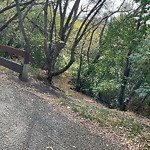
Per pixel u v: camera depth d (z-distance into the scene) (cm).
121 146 556
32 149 442
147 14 1040
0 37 1617
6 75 912
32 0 1384
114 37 1609
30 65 1364
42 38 1430
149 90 780
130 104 1386
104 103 1549
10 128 492
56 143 485
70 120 619
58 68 1777
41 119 575
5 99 641
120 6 1667
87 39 2005
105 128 639
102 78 1756
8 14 1656
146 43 763
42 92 900
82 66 1930
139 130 693
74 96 1285
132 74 1345
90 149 502
